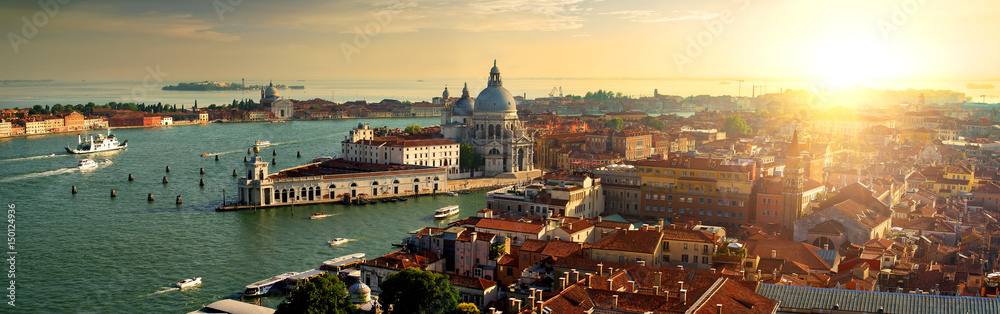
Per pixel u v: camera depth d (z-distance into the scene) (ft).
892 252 597.93
